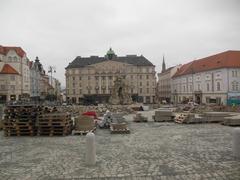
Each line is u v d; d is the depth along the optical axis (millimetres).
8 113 19984
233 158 11719
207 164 10797
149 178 9242
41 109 21344
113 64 112750
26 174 10109
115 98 63094
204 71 77625
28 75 84562
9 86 71750
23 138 18562
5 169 10836
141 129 22734
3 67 72688
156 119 29797
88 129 20562
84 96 112250
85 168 10664
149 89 113062
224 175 9336
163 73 128000
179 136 18266
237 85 67125
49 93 116625
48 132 19562
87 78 112812
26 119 19812
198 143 15406
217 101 70875
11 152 14023
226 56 69875
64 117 19562
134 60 116812
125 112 43812
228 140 16266
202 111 41094
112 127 20938
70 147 15039
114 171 10164
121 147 14703
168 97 118938
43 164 11453
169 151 13391
